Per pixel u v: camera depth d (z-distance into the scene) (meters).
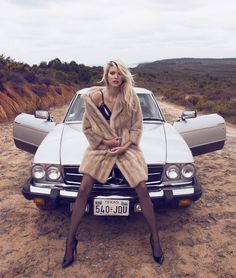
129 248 3.31
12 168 5.95
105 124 2.98
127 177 2.97
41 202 3.40
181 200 3.35
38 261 3.09
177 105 24.69
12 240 3.45
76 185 3.32
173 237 3.52
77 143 3.65
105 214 3.22
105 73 2.88
